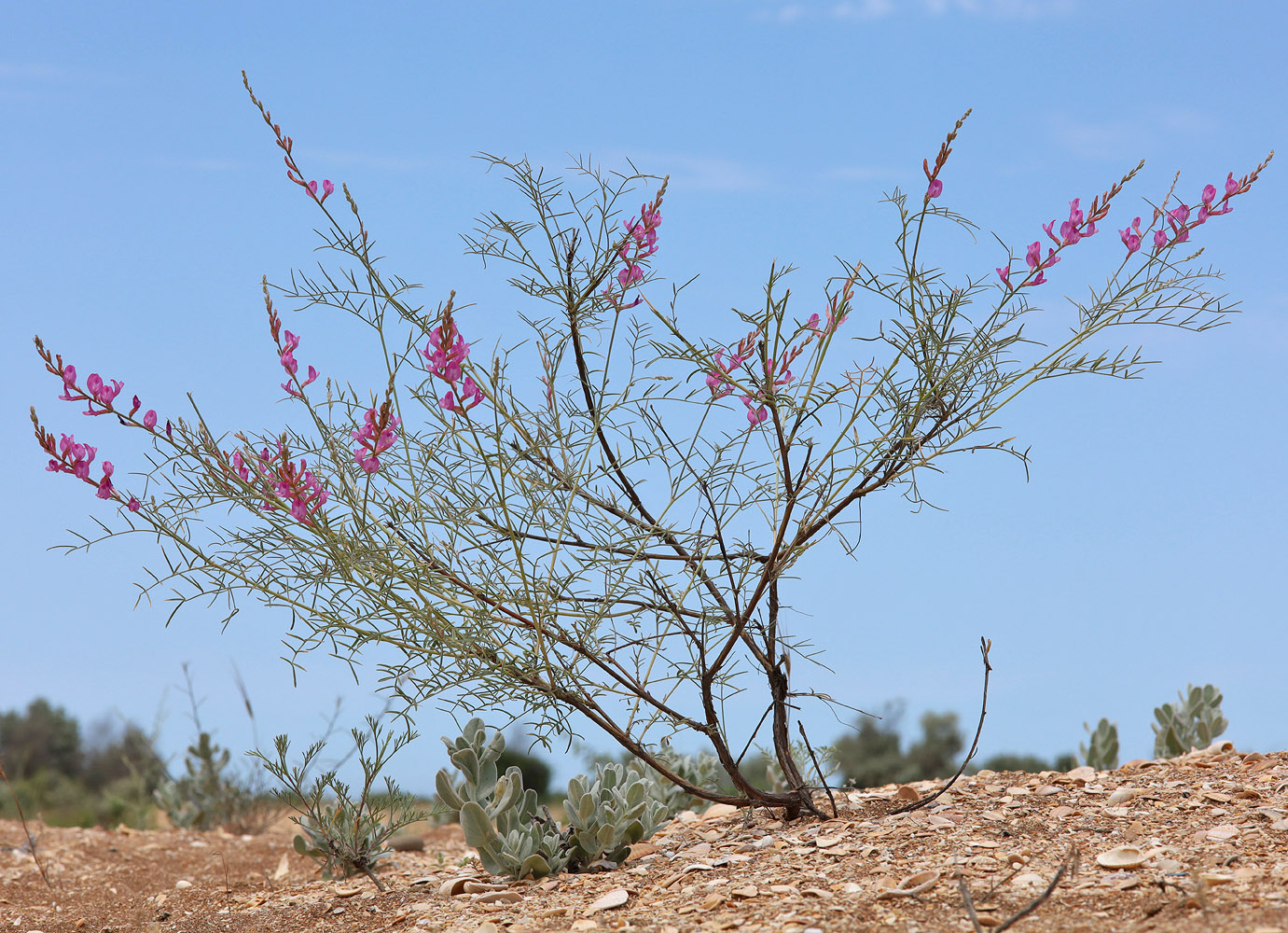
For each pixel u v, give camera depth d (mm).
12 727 14258
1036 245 3166
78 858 5547
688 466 3381
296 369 3273
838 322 3240
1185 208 3123
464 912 3242
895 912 2596
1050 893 2598
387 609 3090
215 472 3186
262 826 7039
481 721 3943
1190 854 2922
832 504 3365
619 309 3346
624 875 3453
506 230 3330
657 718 3391
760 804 3668
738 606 3346
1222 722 5406
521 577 3098
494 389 3168
